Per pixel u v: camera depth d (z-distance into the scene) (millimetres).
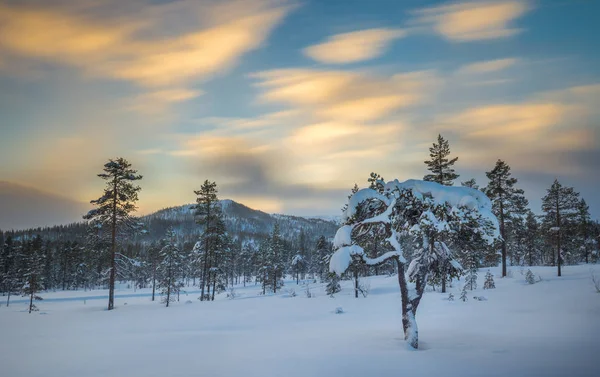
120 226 35594
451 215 13391
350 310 28438
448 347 12797
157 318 26250
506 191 42531
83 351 13797
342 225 15023
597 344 12492
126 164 35438
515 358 10570
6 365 11508
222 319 25203
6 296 74875
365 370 9641
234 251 96500
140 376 9680
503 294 30297
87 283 104062
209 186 46250
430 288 37969
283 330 18953
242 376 9352
